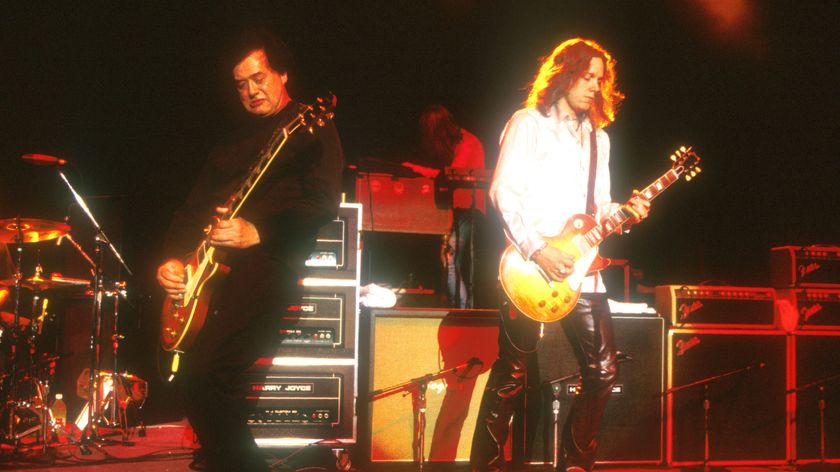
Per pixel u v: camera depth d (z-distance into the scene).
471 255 5.04
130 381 5.91
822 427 4.59
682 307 4.45
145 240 7.24
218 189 3.14
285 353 3.95
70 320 6.45
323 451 4.38
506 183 3.46
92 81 7.23
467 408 4.14
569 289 3.41
